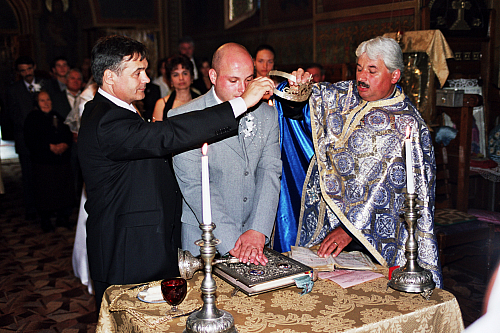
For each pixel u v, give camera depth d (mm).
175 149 1809
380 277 1793
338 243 2121
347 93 2328
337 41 6695
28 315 3381
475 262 3961
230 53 1909
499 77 4973
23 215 6145
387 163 2191
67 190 5430
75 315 3379
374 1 5867
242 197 2014
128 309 1544
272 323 1441
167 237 1968
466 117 4066
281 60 8469
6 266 4363
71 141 5473
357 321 1450
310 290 1654
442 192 4184
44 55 13133
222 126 1818
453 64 4730
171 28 12719
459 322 1611
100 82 1915
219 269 1764
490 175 4277
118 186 1881
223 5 10320
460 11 4727
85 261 3654
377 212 2184
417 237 2119
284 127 2402
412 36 4359
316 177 2379
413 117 2215
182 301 1561
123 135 1774
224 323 1299
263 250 1913
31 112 5258
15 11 12844
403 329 1498
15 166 9484
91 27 12422
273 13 8578
